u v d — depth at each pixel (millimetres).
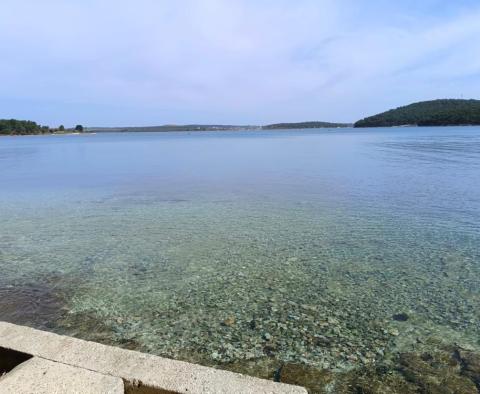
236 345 5523
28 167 35844
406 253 9555
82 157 49406
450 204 15328
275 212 14570
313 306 6781
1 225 13008
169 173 29547
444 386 4594
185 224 12836
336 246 10195
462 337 5730
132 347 5461
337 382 4680
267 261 9117
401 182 21609
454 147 48438
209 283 7836
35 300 7043
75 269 8703
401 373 4852
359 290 7457
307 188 20391
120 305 6840
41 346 3508
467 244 10180
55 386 2924
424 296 7164
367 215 13742
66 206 16516
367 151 48531
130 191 20516
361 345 5523
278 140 97625
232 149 63438
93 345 3531
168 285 7754
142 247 10312
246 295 7246
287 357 5223
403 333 5859
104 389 2898
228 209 15305
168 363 3266
